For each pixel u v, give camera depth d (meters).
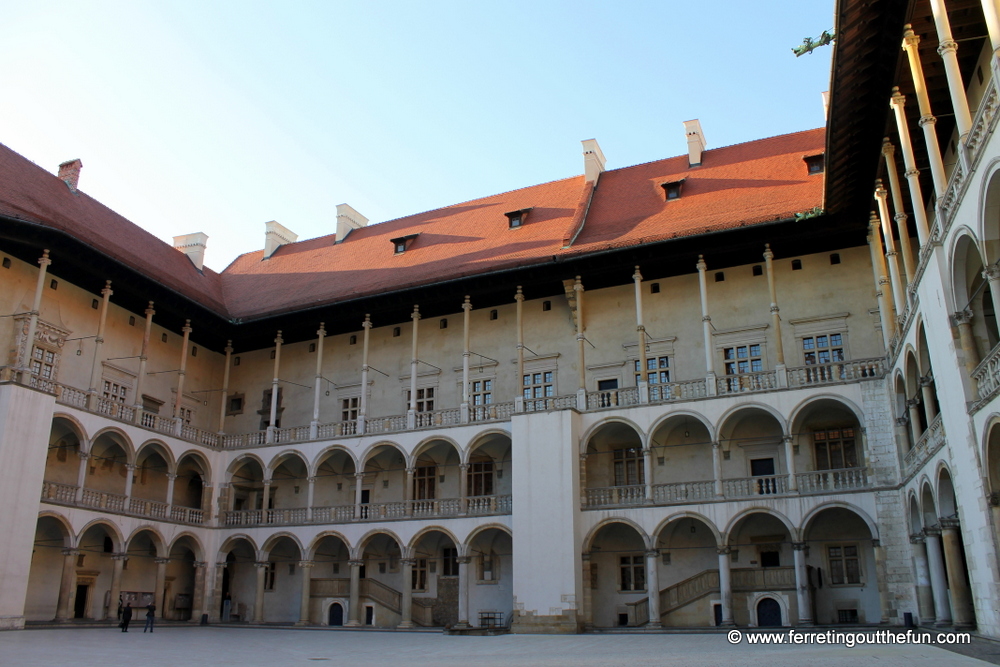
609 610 34.66
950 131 25.94
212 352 46.00
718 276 36.25
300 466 43.06
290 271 48.12
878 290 31.03
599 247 35.28
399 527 37.25
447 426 37.44
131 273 37.16
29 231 33.22
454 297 39.06
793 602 30.42
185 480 42.91
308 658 20.69
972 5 20.48
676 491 32.75
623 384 36.56
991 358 17.53
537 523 33.44
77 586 36.50
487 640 28.19
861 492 29.64
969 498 19.75
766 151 39.84
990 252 16.92
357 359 43.06
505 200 46.25
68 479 36.22
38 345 34.94
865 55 22.77
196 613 39.66
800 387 31.41
